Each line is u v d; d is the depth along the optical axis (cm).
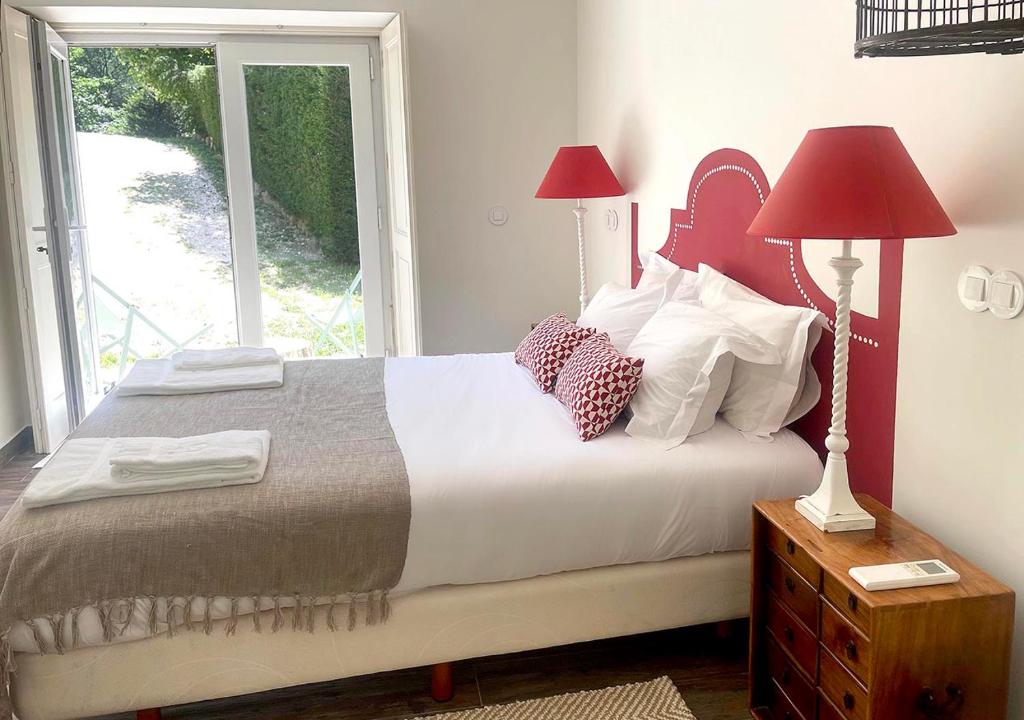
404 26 455
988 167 192
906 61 218
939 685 178
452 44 487
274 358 358
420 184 500
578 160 415
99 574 209
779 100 279
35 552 207
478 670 256
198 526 214
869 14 201
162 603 213
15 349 475
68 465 238
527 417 284
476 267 514
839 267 199
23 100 442
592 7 468
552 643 241
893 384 229
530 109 502
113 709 218
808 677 204
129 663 216
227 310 664
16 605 205
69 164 498
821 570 194
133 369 349
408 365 364
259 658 223
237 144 512
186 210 658
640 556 242
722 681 248
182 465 225
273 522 218
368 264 543
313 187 543
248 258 526
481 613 234
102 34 491
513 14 490
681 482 240
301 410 299
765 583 226
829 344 257
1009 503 193
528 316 526
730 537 244
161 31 492
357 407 301
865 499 225
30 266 442
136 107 640
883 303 231
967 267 199
